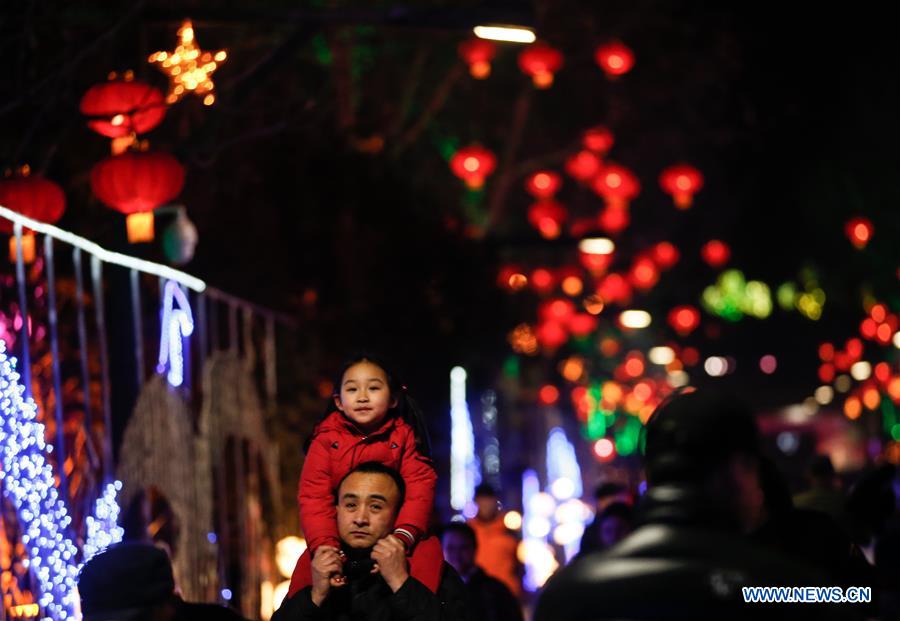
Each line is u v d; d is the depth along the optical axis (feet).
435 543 25.22
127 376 41.04
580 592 14.15
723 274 171.53
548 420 137.49
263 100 69.26
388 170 82.12
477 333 88.74
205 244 65.72
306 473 25.18
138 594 18.98
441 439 90.53
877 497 40.42
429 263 81.87
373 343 78.33
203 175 64.34
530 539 94.32
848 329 194.39
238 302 53.67
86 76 54.95
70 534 36.94
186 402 44.62
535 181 106.42
